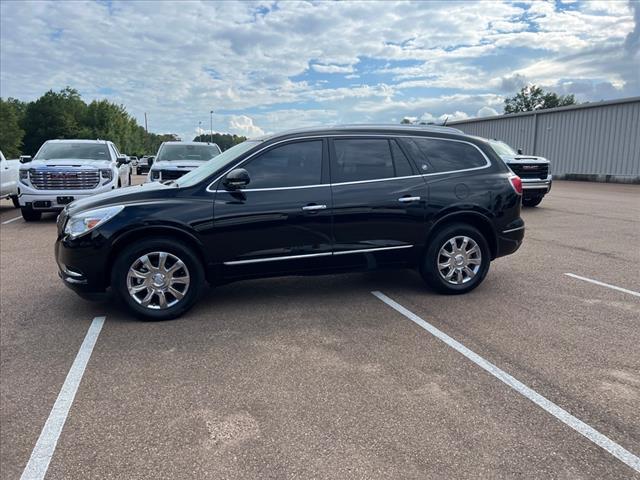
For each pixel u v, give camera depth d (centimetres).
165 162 1190
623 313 493
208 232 479
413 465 260
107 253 462
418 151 544
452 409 314
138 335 445
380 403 322
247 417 308
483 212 552
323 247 509
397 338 432
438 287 552
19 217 1273
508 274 650
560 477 250
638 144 2323
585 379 353
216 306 528
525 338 429
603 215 1220
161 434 292
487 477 250
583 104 2591
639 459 263
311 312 505
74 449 279
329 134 520
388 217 521
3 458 272
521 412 310
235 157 498
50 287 604
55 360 394
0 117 8219
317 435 288
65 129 9350
